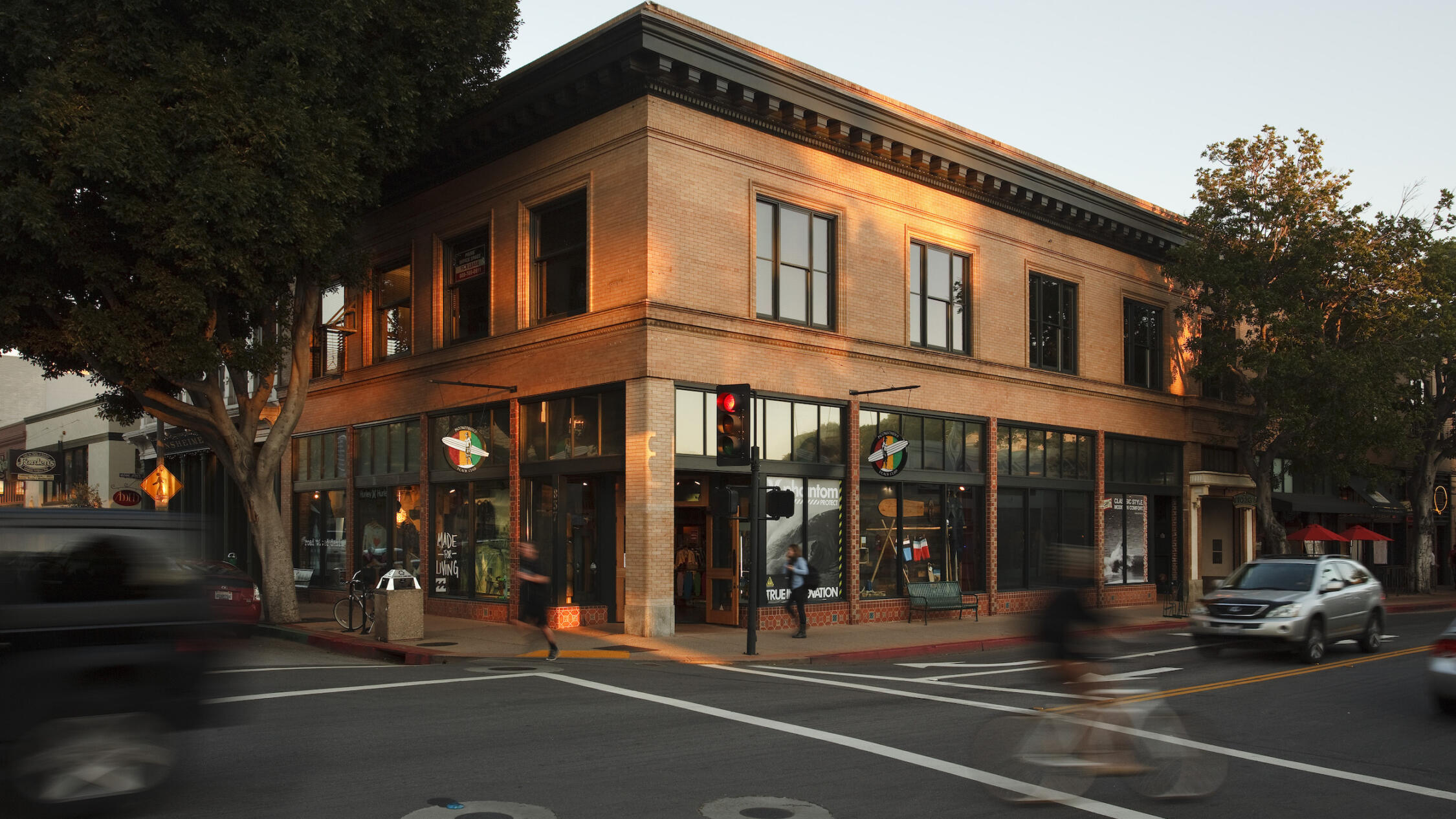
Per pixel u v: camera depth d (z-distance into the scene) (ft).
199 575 25.08
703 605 70.74
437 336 78.18
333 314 90.58
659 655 54.60
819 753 30.12
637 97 62.80
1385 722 36.86
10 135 49.01
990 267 83.30
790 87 67.00
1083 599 26.68
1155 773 25.68
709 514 69.51
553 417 68.49
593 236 65.41
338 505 88.84
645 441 60.95
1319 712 38.78
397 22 60.13
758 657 54.60
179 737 24.23
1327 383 88.99
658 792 25.39
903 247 76.69
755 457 56.70
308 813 23.09
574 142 67.26
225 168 52.19
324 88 56.54
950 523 79.10
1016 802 24.89
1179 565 100.99
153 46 52.54
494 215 73.67
